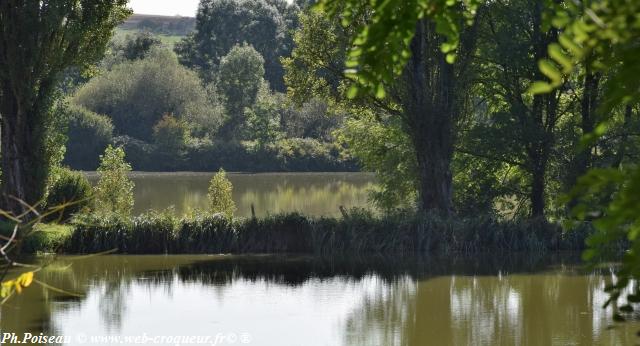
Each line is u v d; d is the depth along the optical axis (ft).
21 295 131.34
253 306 124.26
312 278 150.51
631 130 193.98
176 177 440.45
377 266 163.84
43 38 188.24
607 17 21.57
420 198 208.95
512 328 110.22
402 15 28.76
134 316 116.16
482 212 217.15
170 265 163.94
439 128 202.49
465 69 201.87
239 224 182.60
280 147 497.87
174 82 536.83
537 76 204.95
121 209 207.82
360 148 234.99
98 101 526.16
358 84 30.12
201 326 110.01
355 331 107.96
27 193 193.26
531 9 202.90
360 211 192.54
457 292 136.87
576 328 109.40
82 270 156.66
